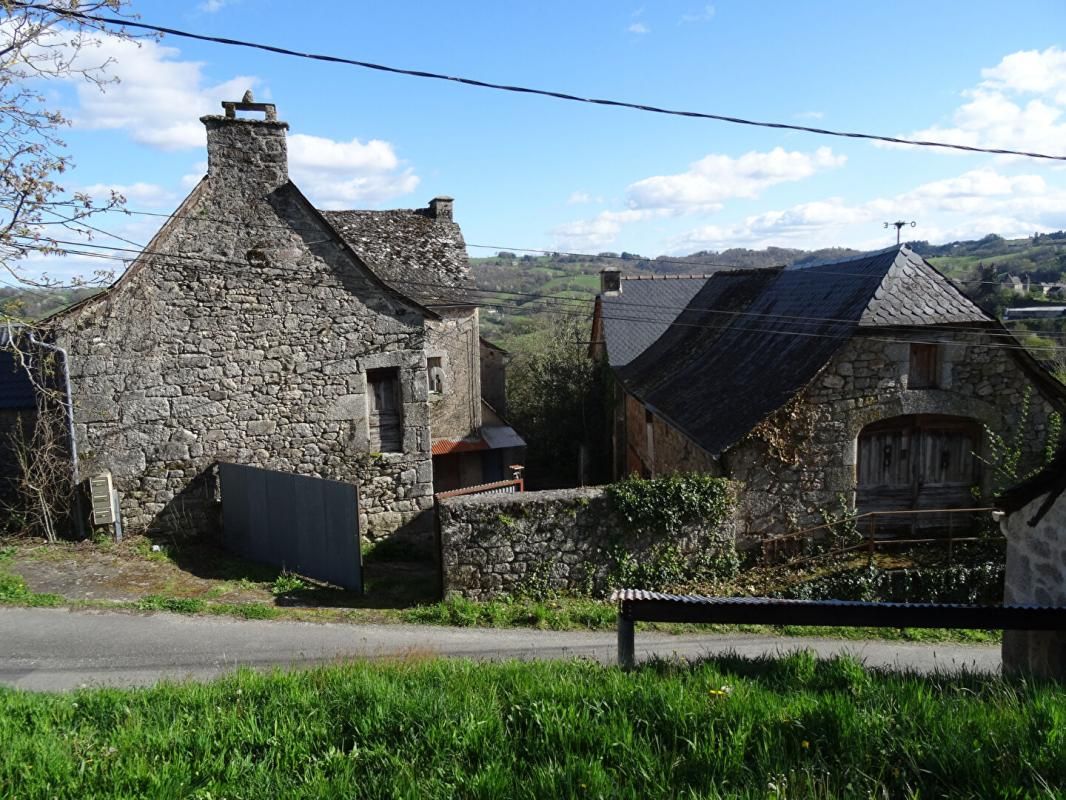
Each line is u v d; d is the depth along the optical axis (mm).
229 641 8352
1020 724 3641
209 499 12531
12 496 12969
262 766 3803
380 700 4562
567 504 10578
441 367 18422
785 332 13805
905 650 9445
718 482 11016
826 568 11344
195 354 12219
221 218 12188
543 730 3943
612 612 9906
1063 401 12219
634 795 3232
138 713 4777
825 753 3596
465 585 10336
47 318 11414
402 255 18344
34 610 9156
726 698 4207
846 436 11805
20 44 7852
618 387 20953
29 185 8086
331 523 10938
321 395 12844
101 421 11891
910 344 11859
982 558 11539
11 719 4738
